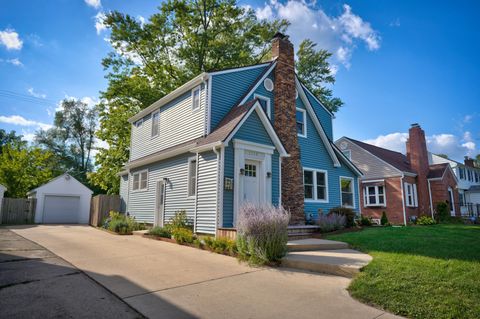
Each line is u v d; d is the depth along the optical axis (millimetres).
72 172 44719
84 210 26141
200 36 23531
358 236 9508
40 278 5520
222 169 10211
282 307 4246
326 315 3973
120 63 24312
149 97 22969
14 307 4074
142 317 3865
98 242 10555
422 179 24250
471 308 3910
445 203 23328
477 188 32750
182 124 14000
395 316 3953
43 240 11016
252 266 6707
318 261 6398
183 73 24234
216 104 12609
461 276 4891
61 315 3836
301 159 15391
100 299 4484
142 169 16625
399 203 22500
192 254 8172
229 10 23656
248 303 4398
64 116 46125
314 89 28125
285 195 12867
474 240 8031
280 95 14047
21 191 27453
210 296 4691
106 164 24484
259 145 11211
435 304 4086
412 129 25109
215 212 10062
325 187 16297
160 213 14297
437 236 8883
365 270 5602
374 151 25828
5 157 27438
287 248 7277
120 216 16203
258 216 7090
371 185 24250
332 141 18609
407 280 4914
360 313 4043
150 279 5602
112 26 22656
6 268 6258
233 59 23984
